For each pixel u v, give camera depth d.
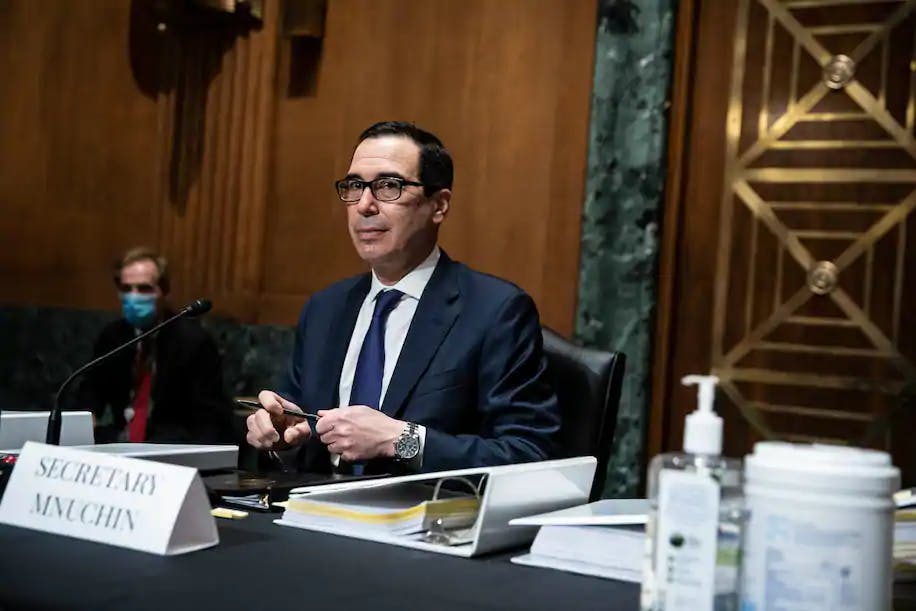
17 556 0.98
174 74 4.47
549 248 3.79
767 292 3.61
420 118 4.05
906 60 3.46
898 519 1.14
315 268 4.25
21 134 4.60
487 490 1.12
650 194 3.59
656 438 3.62
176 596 0.86
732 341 3.65
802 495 0.78
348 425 1.70
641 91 3.61
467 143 3.96
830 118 3.55
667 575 0.80
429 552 1.13
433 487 1.40
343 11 4.25
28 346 4.45
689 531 0.80
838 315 3.52
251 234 4.34
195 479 1.07
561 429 2.06
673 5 3.60
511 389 1.96
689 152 3.73
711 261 3.69
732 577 0.80
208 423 3.57
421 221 2.10
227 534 1.17
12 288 4.57
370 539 1.18
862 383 3.47
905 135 3.45
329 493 1.25
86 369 1.50
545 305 3.78
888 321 3.45
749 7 3.67
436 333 2.02
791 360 3.57
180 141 4.47
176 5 4.26
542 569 1.07
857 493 0.77
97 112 4.56
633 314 3.60
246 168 4.36
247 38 4.38
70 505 1.11
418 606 0.88
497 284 2.08
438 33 4.05
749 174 3.65
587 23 3.77
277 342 4.21
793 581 0.77
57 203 4.58
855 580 0.76
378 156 2.09
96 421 3.57
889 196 3.46
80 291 4.52
